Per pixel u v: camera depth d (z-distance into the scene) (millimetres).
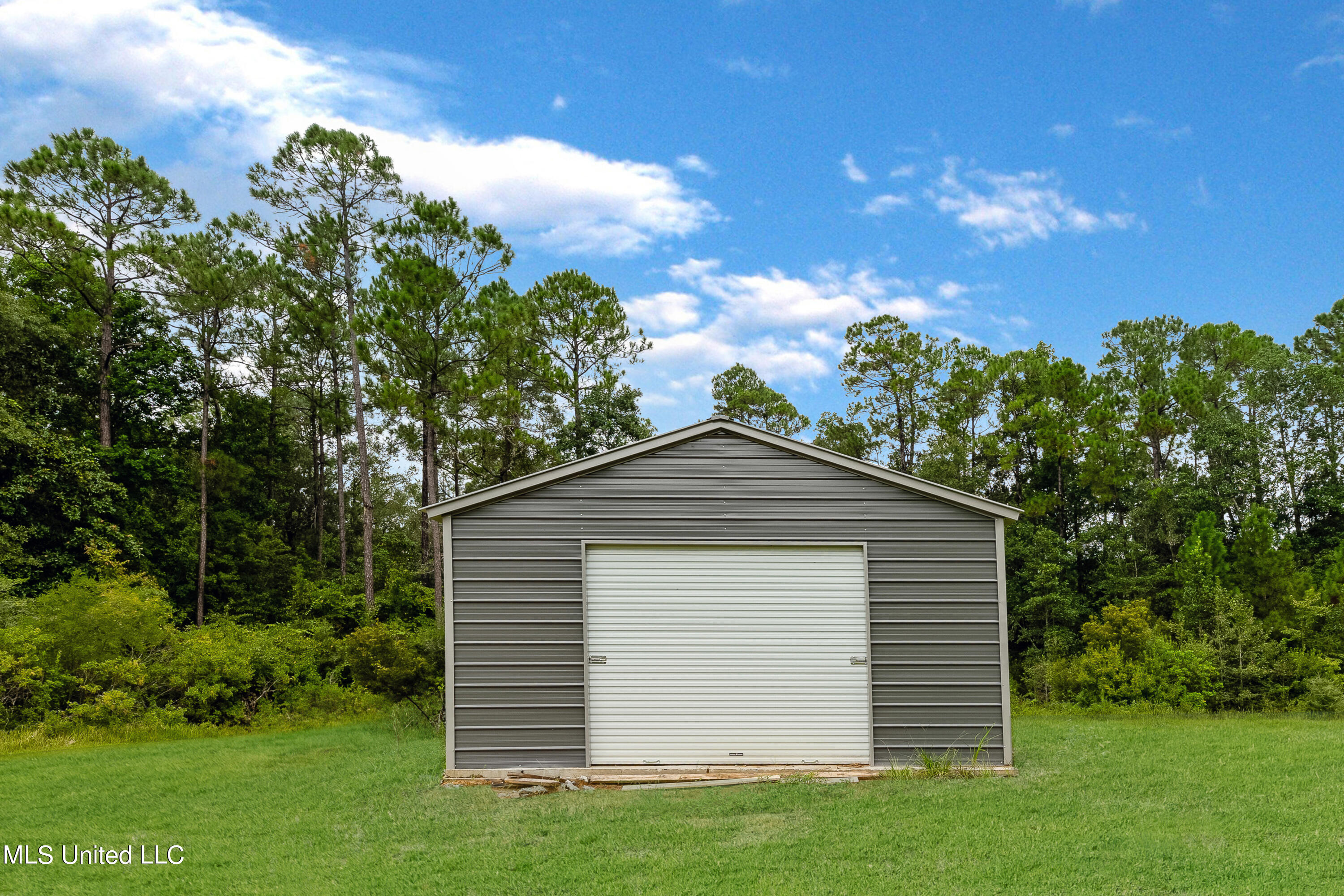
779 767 9703
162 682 15766
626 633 9938
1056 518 34156
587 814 8109
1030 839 6922
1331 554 28750
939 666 9883
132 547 23406
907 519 10133
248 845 7508
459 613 9852
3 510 20625
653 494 10125
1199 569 25016
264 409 35562
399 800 8922
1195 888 5805
